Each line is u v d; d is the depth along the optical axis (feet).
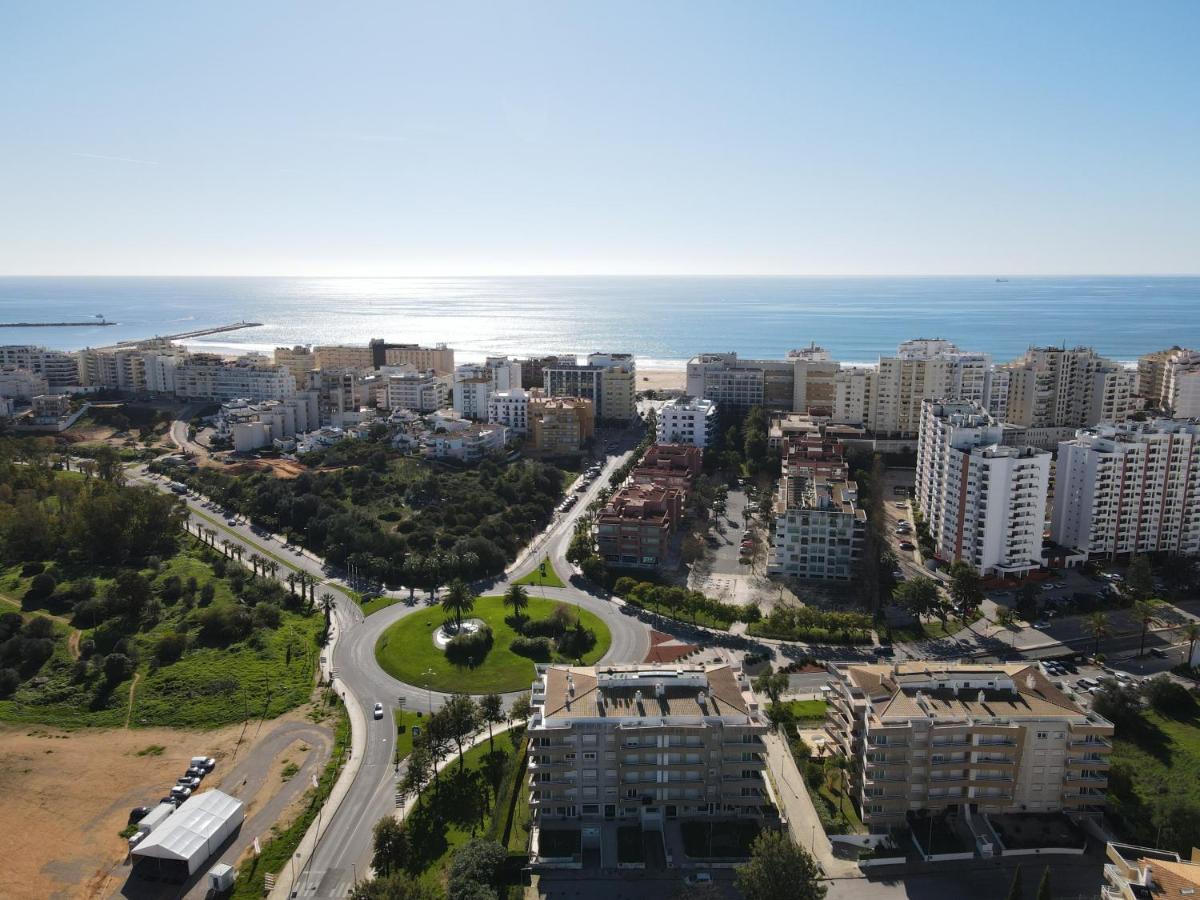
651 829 524.11
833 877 487.61
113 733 633.61
